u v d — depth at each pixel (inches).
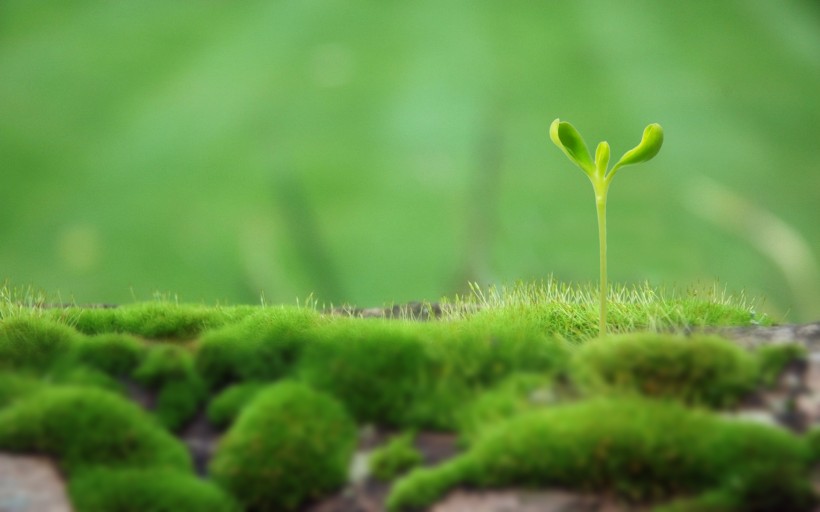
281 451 19.9
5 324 21.1
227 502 19.8
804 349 20.3
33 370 20.6
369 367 20.3
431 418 20.1
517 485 19.7
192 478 19.9
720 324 22.2
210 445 20.2
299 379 20.4
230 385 20.5
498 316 21.6
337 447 20.0
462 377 20.3
